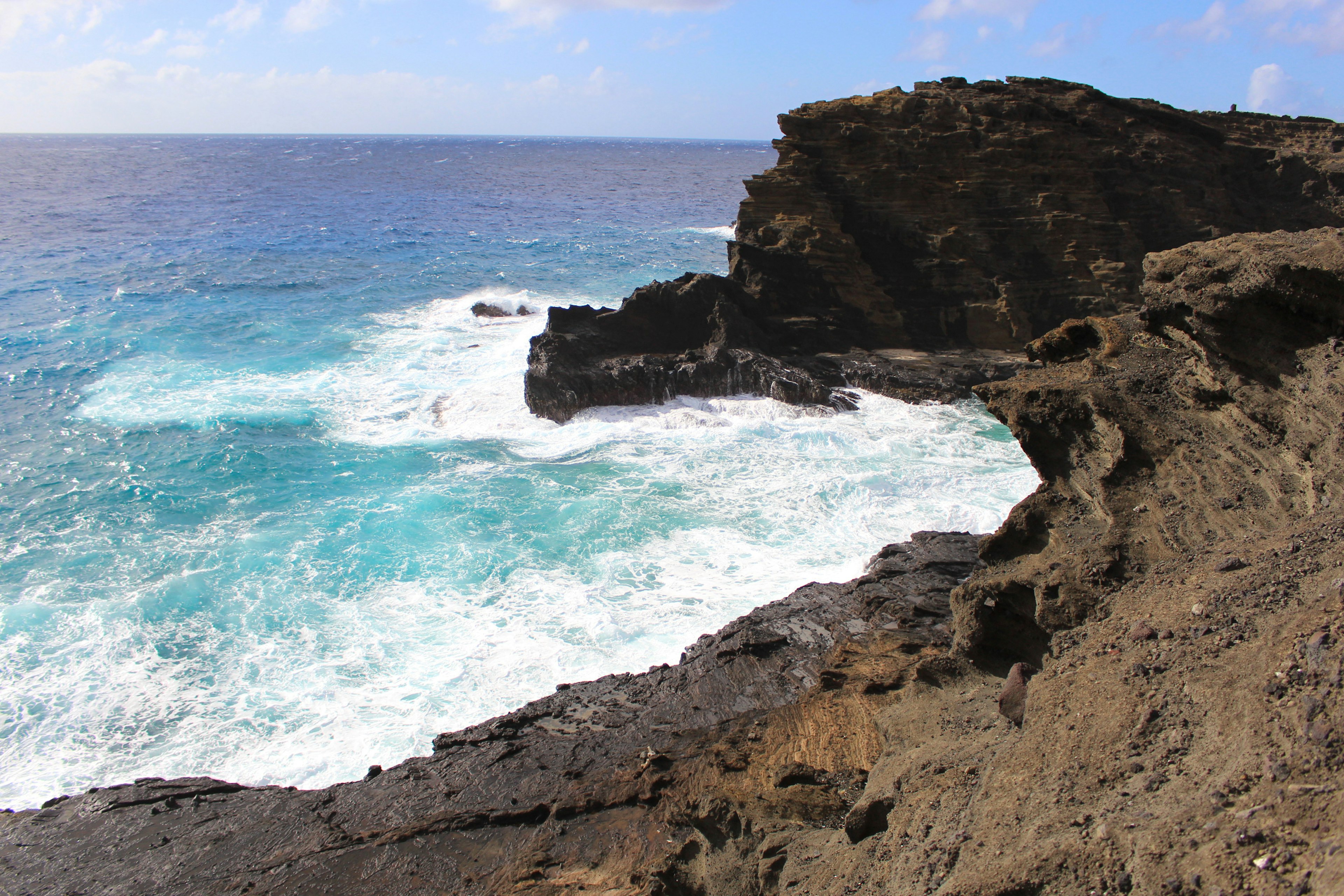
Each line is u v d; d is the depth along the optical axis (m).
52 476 24.06
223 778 13.46
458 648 16.59
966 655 11.31
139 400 30.36
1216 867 5.02
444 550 20.27
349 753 13.96
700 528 21.42
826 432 28.09
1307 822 4.97
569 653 16.30
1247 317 9.66
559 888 9.84
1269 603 7.26
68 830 11.88
